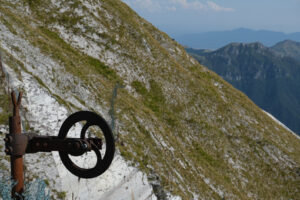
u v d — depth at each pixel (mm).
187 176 23703
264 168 38844
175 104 36312
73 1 35719
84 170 4367
